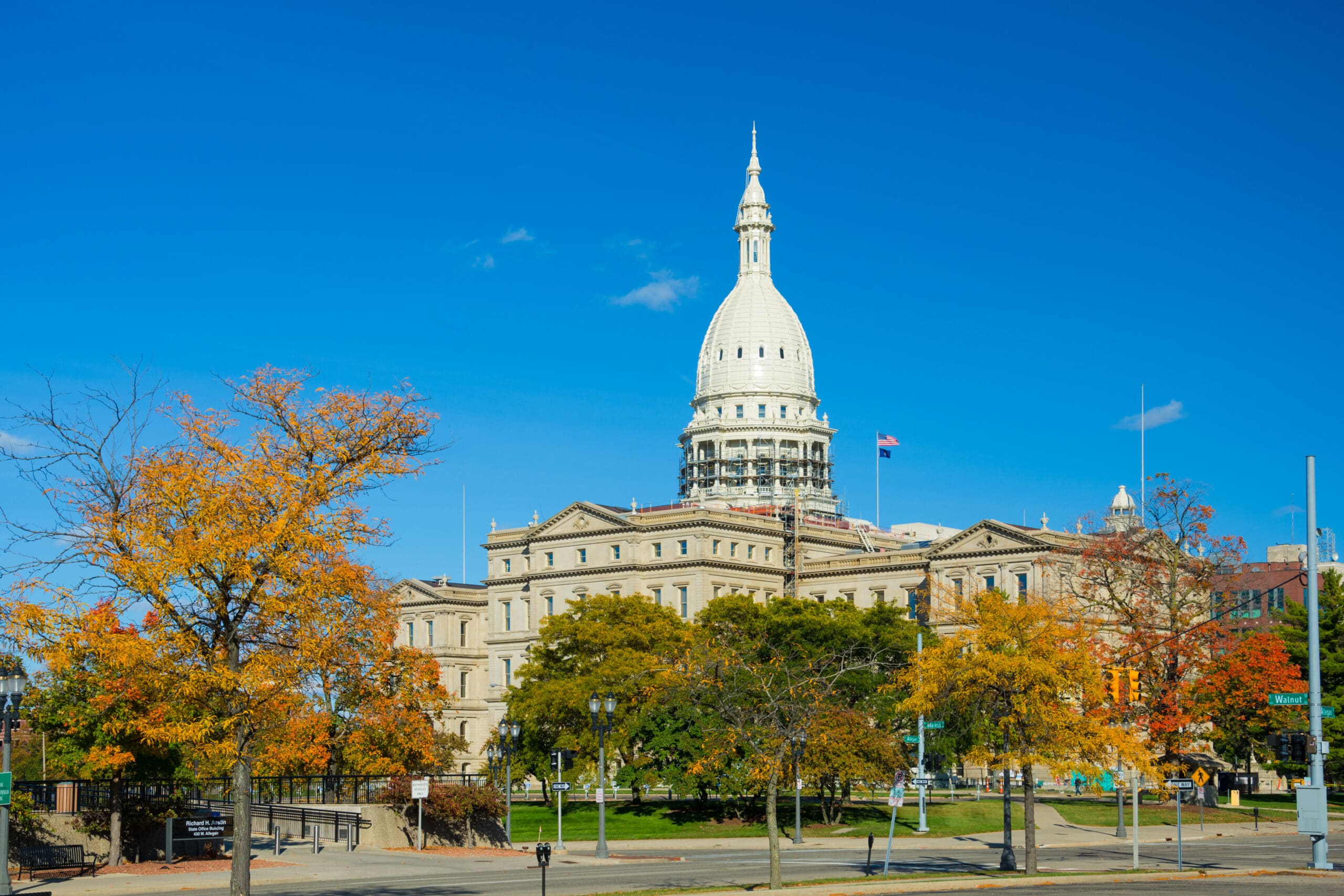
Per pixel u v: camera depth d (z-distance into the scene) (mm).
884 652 110188
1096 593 110375
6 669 44625
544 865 46594
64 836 59938
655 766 102375
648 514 178750
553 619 121062
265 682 40219
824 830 92375
